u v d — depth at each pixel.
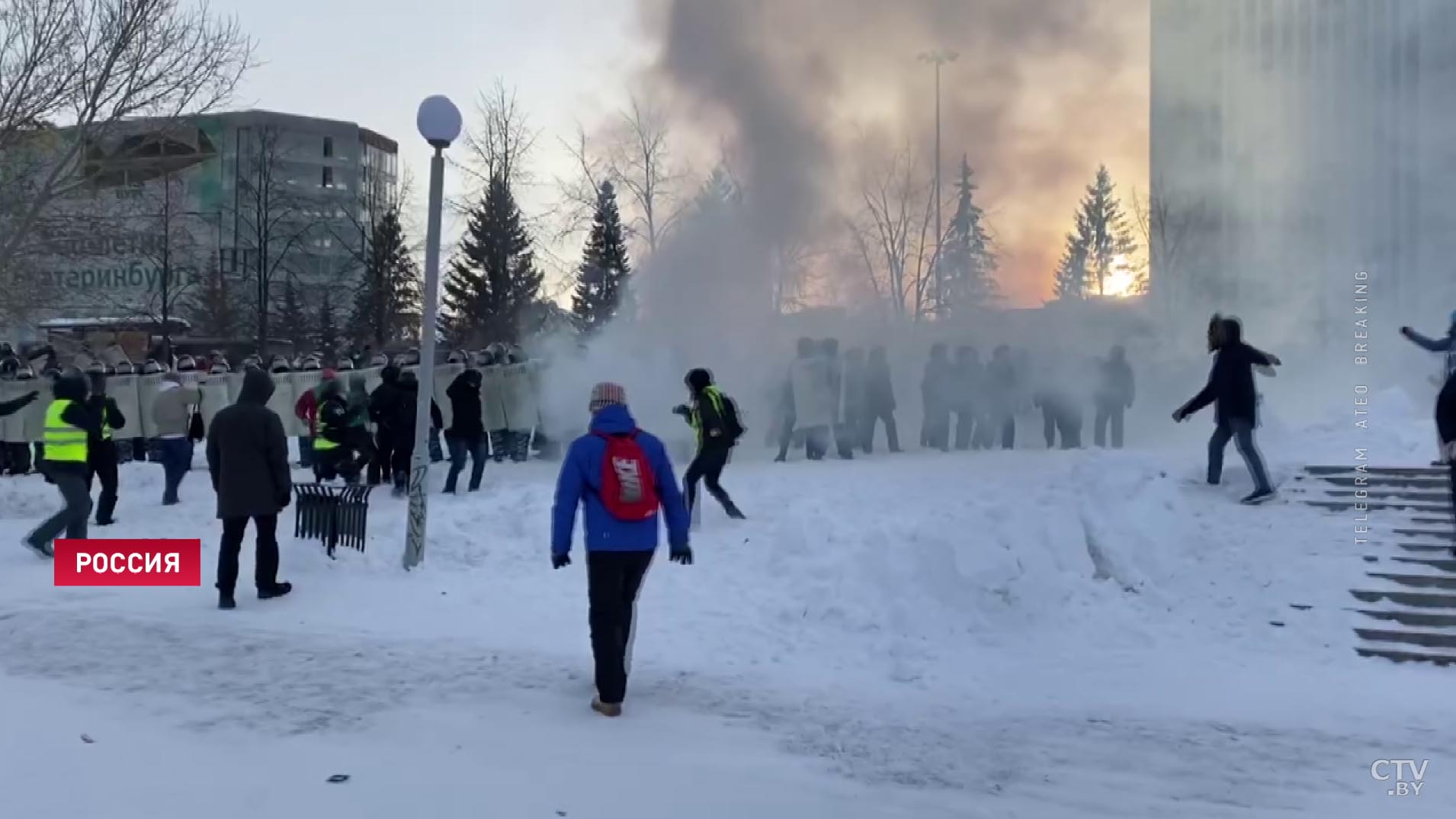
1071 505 7.83
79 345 27.12
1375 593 7.00
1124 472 8.42
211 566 8.55
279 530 9.99
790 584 7.27
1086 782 4.41
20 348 25.14
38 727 4.85
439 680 5.62
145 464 14.02
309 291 44.97
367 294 40.56
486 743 4.72
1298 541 7.96
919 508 8.88
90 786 4.15
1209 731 5.07
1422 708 5.42
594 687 5.55
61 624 6.75
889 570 7.05
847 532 7.86
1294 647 6.52
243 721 4.97
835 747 4.77
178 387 11.57
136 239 22.84
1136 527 7.85
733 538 8.62
